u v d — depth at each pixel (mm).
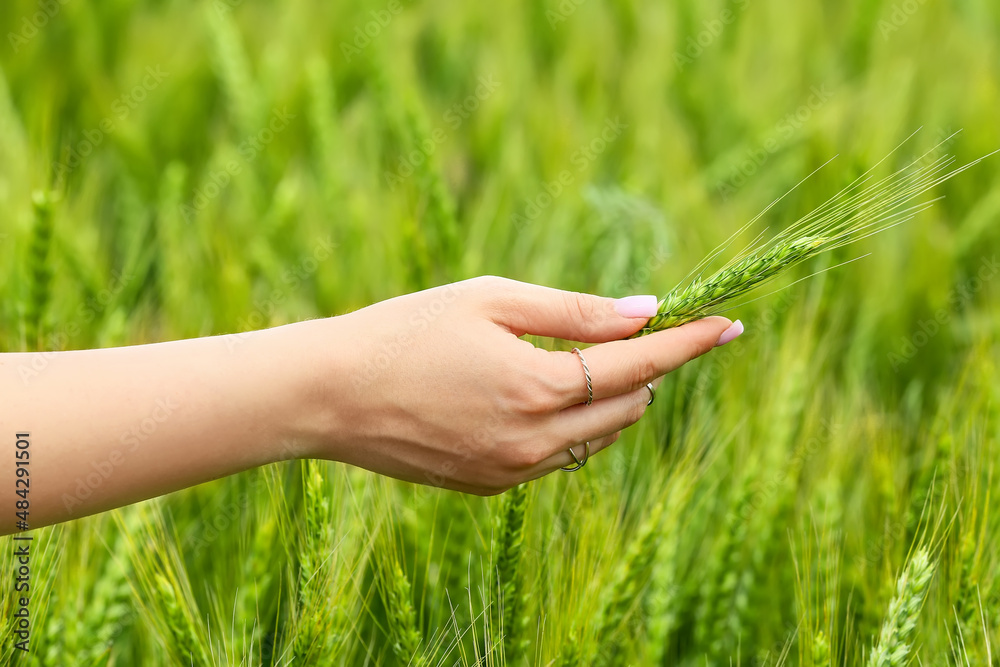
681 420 1166
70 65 1834
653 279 1246
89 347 1216
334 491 1065
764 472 1116
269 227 1357
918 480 1112
